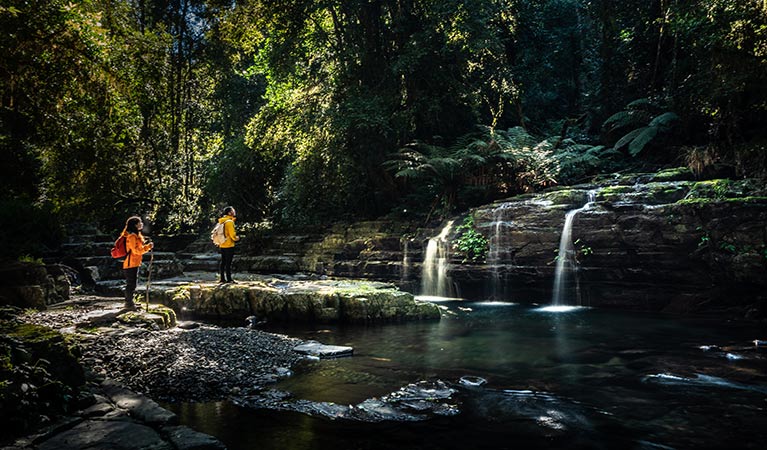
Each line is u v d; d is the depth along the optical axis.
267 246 17.86
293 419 3.99
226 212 10.77
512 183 14.77
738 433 3.63
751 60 10.32
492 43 15.12
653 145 14.83
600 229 10.62
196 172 19.91
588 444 3.47
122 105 6.97
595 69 19.84
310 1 15.70
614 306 10.54
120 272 13.14
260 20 17.36
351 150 16.34
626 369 5.51
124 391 4.43
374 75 16.53
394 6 15.93
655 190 10.59
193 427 3.81
